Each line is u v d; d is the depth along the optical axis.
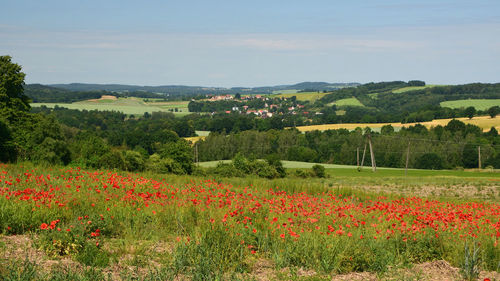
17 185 14.03
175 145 55.72
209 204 13.17
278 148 110.69
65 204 10.84
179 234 10.21
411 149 99.75
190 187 18.62
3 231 8.89
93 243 8.39
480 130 117.75
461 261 8.99
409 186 42.16
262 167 62.22
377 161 101.88
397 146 103.25
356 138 107.12
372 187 41.62
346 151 104.94
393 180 51.94
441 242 10.21
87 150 51.06
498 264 8.95
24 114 49.94
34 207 9.74
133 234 9.88
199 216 11.72
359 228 11.19
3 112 46.88
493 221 15.34
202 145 105.75
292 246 9.15
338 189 26.50
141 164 47.88
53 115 58.53
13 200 10.31
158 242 9.69
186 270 7.54
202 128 146.25
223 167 61.75
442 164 95.19
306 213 12.54
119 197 13.52
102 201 12.43
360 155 103.56
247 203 14.55
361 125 144.25
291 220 11.32
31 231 9.05
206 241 8.62
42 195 11.23
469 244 9.92
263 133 116.94
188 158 55.69
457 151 97.88
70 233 8.40
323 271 8.34
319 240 9.57
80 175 18.97
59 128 58.56
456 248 9.77
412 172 72.38
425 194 35.50
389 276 8.37
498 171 77.94
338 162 105.62
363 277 8.24
